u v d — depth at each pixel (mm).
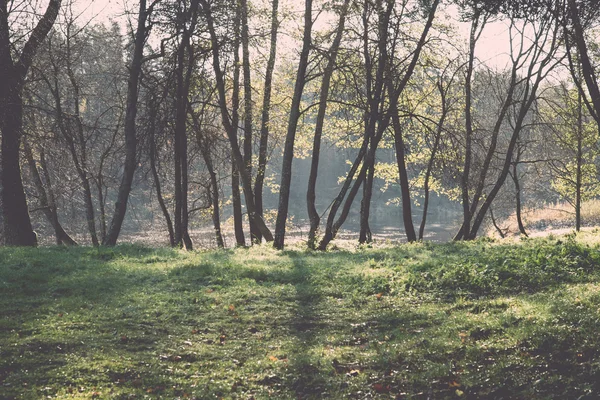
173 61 25656
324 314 11797
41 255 16969
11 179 22625
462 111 34094
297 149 35031
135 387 8453
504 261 13969
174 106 26281
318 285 13805
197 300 12586
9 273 14031
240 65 29672
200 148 29656
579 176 34594
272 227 52219
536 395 7664
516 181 35875
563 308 10023
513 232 50344
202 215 37406
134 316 11422
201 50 26703
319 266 16078
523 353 8695
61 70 29312
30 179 33031
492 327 9836
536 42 29141
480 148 35625
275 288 13617
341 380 8586
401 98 30172
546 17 15656
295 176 105312
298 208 85875
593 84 16094
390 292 13023
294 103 24234
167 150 30922
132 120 24172
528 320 9820
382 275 14422
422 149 34719
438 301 12219
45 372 8695
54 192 31094
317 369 8992
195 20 24844
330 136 34750
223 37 25828
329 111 31453
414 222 70000
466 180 31531
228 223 38219
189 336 10586
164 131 27125
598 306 9914
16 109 22453
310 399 8141
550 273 12828
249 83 30406
